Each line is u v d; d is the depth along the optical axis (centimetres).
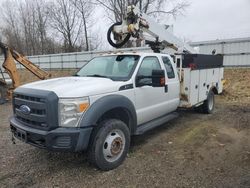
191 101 696
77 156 507
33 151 536
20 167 462
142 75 534
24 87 460
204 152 522
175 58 679
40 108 409
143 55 555
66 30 4909
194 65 687
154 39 742
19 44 5675
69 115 405
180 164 467
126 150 475
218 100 1148
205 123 734
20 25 5750
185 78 678
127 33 658
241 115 834
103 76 530
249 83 1367
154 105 569
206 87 798
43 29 5341
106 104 432
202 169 447
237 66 1698
